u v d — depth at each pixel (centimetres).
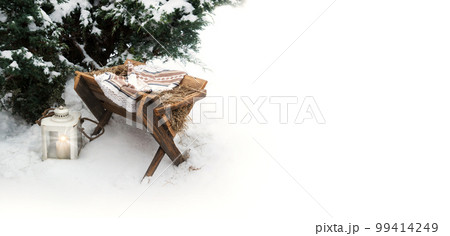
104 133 411
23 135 406
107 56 496
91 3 471
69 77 460
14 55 380
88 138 394
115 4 442
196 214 323
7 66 377
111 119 427
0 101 422
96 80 350
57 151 369
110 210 320
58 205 319
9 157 368
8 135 405
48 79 411
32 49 409
